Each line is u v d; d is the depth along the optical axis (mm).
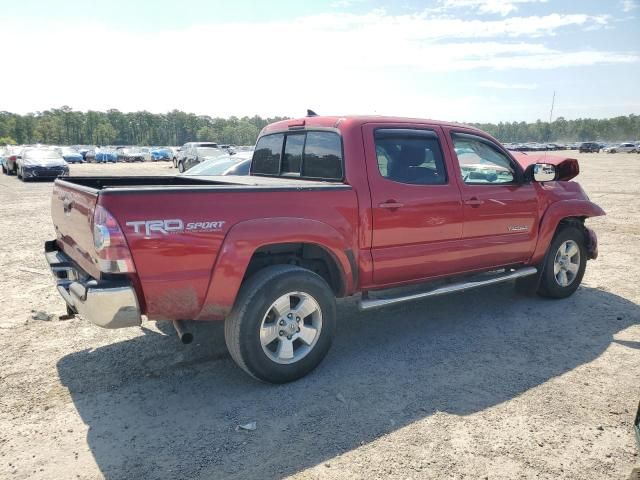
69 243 4078
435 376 4016
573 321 5250
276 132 5273
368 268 4266
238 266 3520
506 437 3158
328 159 4422
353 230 4129
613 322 5219
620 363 4234
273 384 3867
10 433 3232
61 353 4473
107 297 3139
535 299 5996
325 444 3100
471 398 3656
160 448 3076
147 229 3225
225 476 2811
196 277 3414
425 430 3242
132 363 4273
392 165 4449
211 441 3145
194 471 2855
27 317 5375
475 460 2928
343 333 4984
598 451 3008
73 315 4160
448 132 4895
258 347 3668
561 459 2934
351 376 4023
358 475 2801
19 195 17969
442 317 5406
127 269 3184
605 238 9742
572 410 3479
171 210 3301
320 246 4023
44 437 3193
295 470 2854
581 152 79250
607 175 28047
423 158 4660
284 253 4145
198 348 4582
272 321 3787
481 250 5027
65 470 2871
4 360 4316
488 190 5031
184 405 3584
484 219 5004
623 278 6906
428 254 4602
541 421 3340
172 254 3314
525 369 4129
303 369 3920
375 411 3484
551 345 4629
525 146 92625
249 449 3059
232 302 3570
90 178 4906
